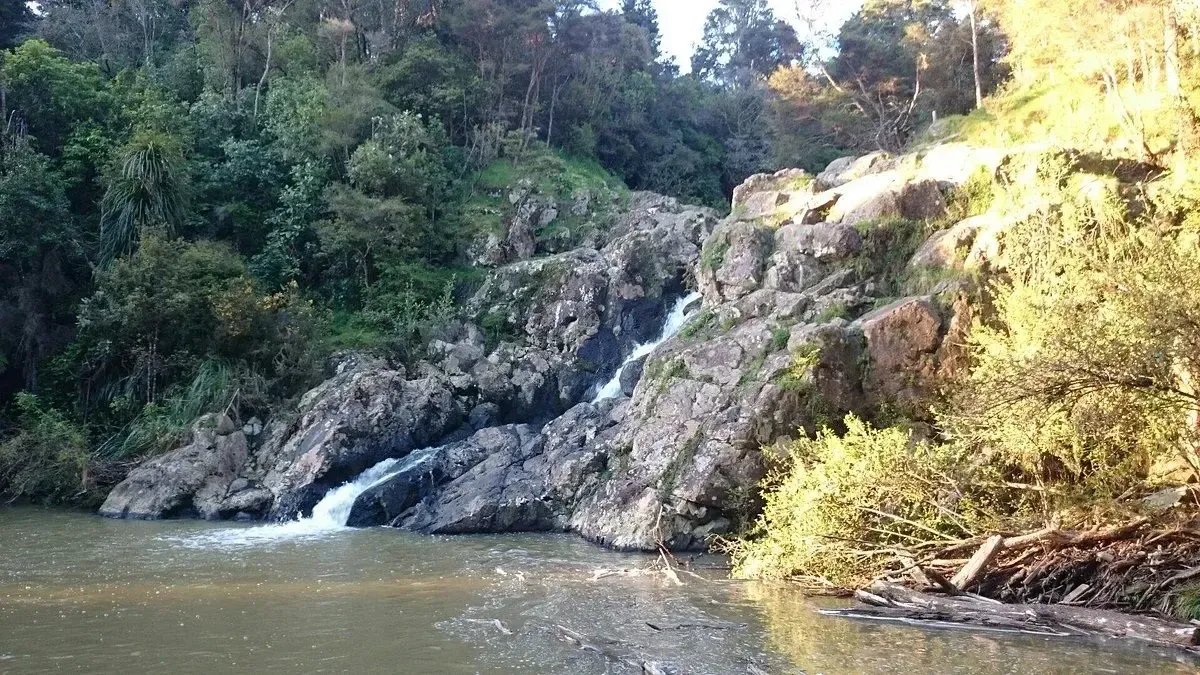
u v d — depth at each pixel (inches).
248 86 1455.5
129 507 838.5
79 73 1256.8
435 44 1583.4
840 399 685.9
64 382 1019.3
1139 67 964.0
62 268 1091.3
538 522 768.9
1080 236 673.0
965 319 697.0
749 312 796.0
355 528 787.4
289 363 1014.4
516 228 1299.2
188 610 458.0
